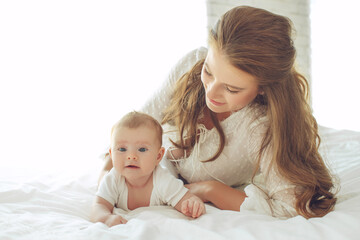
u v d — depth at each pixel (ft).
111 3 8.27
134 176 3.08
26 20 7.41
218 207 3.30
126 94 8.48
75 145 7.25
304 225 2.51
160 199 3.25
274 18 2.81
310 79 11.25
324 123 11.64
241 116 3.49
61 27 7.73
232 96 2.86
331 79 11.64
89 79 8.06
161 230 2.60
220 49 2.68
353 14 11.64
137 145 3.06
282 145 3.07
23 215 2.76
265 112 3.40
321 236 2.35
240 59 2.62
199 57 4.16
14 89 7.32
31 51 7.47
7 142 6.87
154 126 3.20
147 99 4.40
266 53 2.67
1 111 7.20
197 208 2.95
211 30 2.89
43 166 4.82
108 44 8.29
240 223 2.70
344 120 11.75
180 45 9.09
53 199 3.28
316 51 11.43
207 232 2.43
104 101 8.23
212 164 3.67
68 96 7.85
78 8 7.90
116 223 2.77
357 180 3.64
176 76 4.22
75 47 7.90
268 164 3.21
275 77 2.81
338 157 4.78
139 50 8.65
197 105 3.71
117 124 3.19
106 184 3.20
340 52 11.63
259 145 3.33
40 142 7.14
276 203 3.10
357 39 11.73
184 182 4.10
